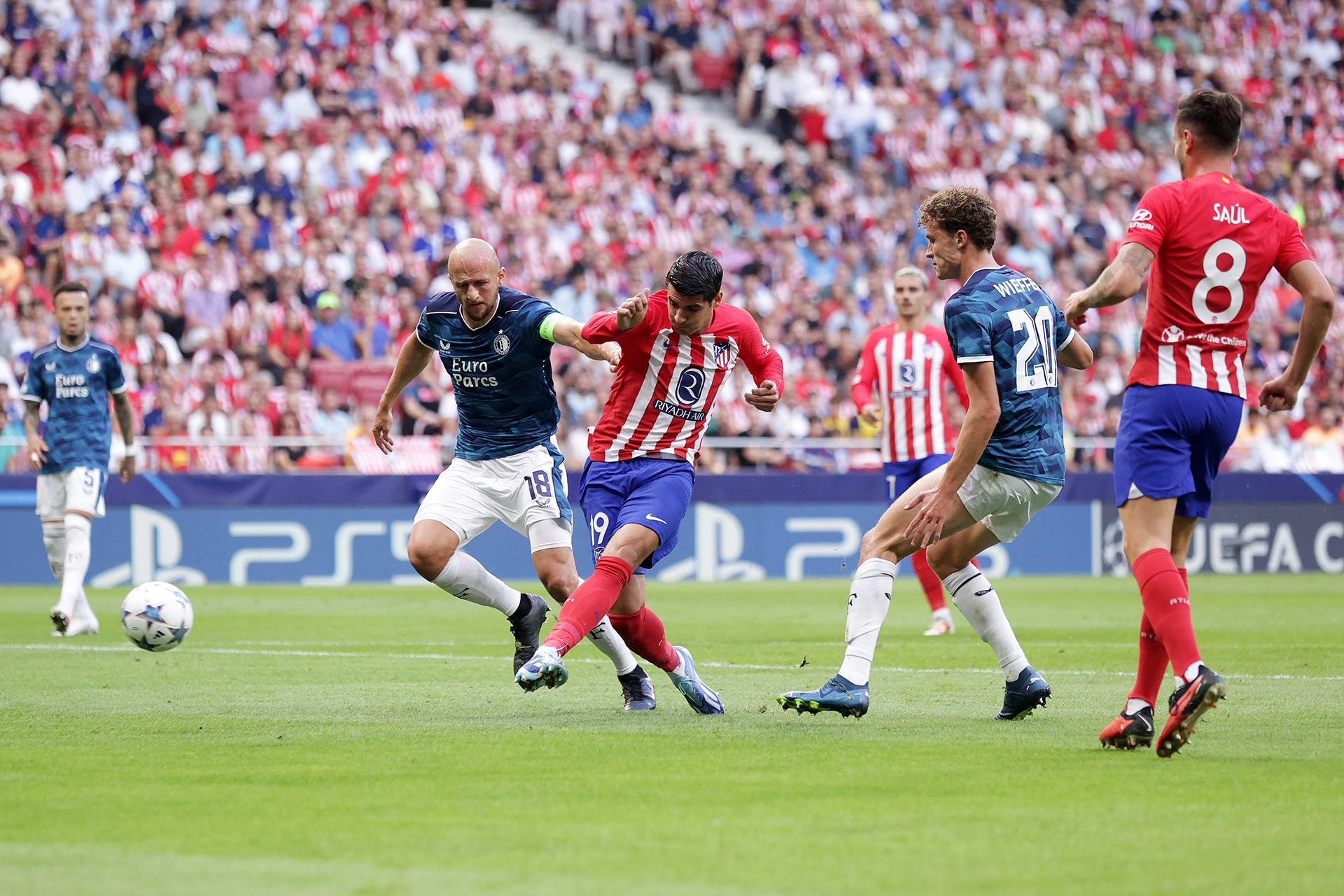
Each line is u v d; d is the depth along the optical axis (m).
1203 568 67.25
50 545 37.81
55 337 62.12
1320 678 26.38
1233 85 101.38
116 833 13.15
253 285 66.50
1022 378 19.19
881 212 86.69
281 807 14.29
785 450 64.69
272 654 31.11
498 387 22.47
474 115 81.81
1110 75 99.12
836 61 93.69
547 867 11.80
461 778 15.90
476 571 23.05
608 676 27.33
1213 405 17.98
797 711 20.44
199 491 57.59
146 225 68.44
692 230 81.00
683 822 13.55
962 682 25.98
